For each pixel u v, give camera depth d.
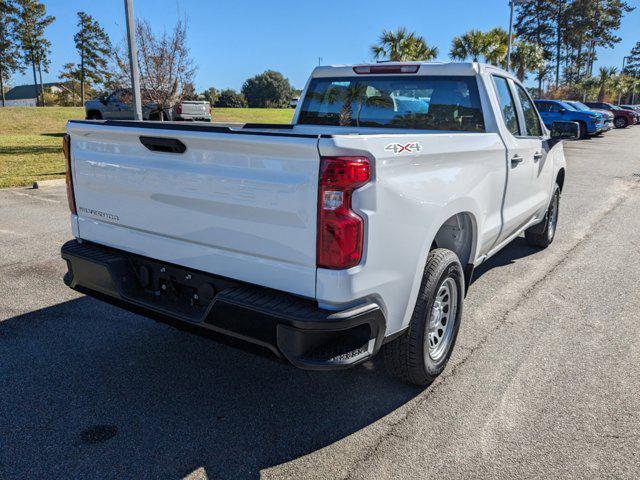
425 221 2.89
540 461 2.69
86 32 55.53
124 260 3.23
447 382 3.46
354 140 2.38
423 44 30.09
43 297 4.72
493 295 5.05
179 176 2.82
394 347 3.14
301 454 2.73
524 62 42.84
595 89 62.88
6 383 3.34
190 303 3.01
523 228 5.41
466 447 2.79
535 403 3.21
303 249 2.48
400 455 2.73
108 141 3.16
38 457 2.66
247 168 2.58
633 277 5.61
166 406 3.13
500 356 3.82
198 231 2.83
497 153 3.91
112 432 2.87
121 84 15.12
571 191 11.16
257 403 3.19
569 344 4.02
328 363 2.48
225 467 2.62
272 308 2.50
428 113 4.35
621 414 3.11
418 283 2.95
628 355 3.86
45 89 76.38
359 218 2.44
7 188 9.88
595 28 77.69
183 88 15.41
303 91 5.00
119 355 3.74
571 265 6.02
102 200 3.29
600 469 2.64
